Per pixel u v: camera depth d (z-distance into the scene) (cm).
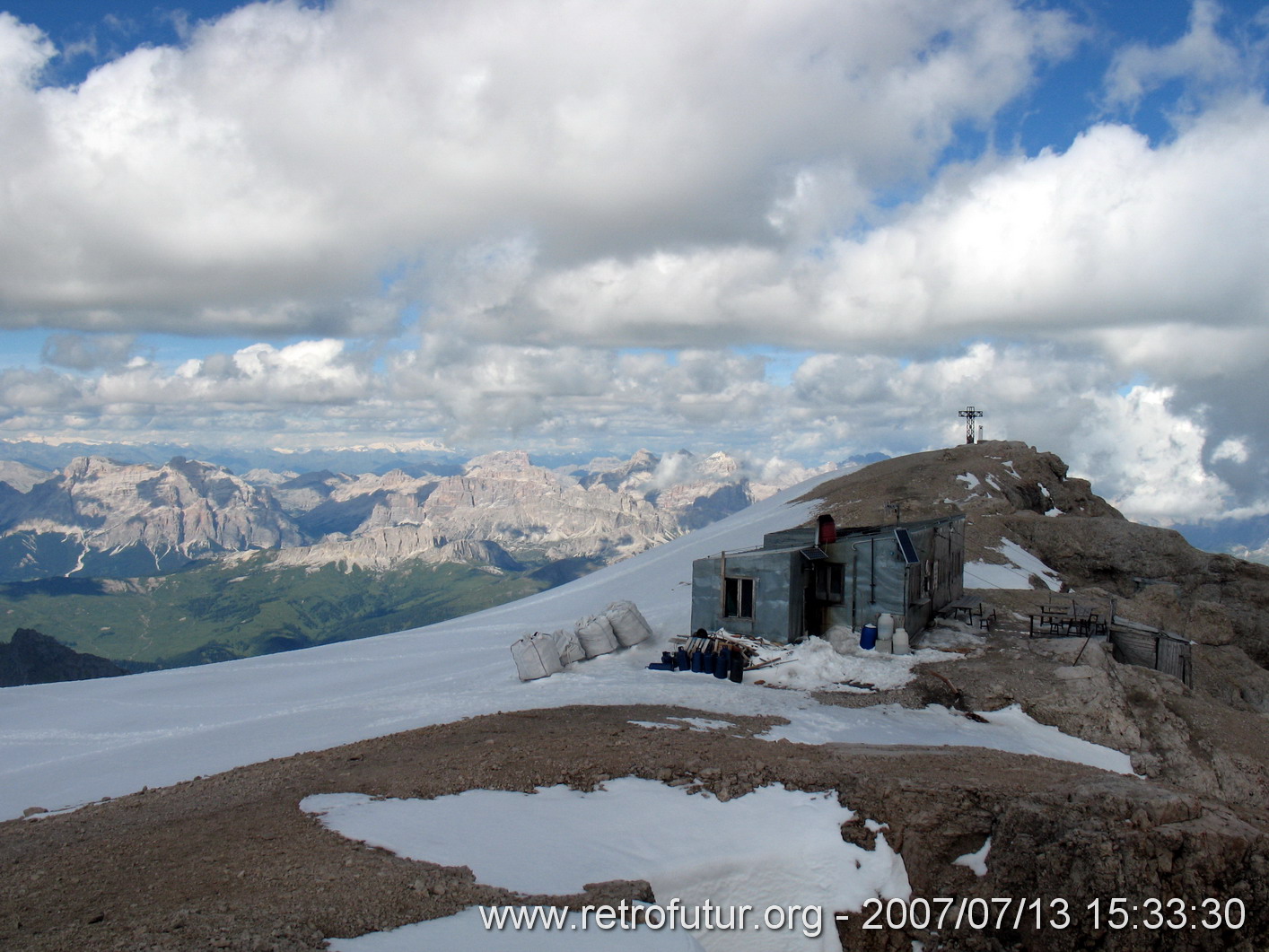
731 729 2502
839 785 1891
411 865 1462
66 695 4922
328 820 1694
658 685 3206
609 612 4103
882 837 1750
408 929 1243
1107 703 2800
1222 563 6378
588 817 1759
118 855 1541
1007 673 3108
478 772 2006
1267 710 4566
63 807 2308
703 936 1552
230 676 5378
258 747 2919
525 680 3647
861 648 3559
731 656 3378
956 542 4578
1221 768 2608
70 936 1191
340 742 2752
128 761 2997
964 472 8312
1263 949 1574
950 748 2342
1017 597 4731
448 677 4259
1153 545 6475
